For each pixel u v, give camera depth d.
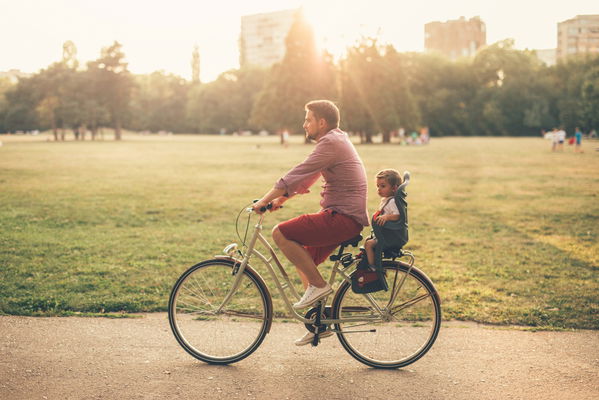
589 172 20.67
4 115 97.00
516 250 7.69
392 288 3.72
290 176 3.49
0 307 4.75
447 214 11.17
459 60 89.56
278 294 5.41
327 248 3.74
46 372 3.45
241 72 111.12
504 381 3.44
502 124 79.25
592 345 4.07
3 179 17.84
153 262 6.71
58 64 80.81
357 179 3.56
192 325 3.83
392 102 55.12
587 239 8.50
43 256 6.94
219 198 13.45
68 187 15.59
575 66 77.00
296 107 55.22
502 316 4.76
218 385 3.34
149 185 16.38
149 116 120.25
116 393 3.18
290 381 3.43
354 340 3.75
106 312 4.82
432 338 3.70
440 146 46.84
